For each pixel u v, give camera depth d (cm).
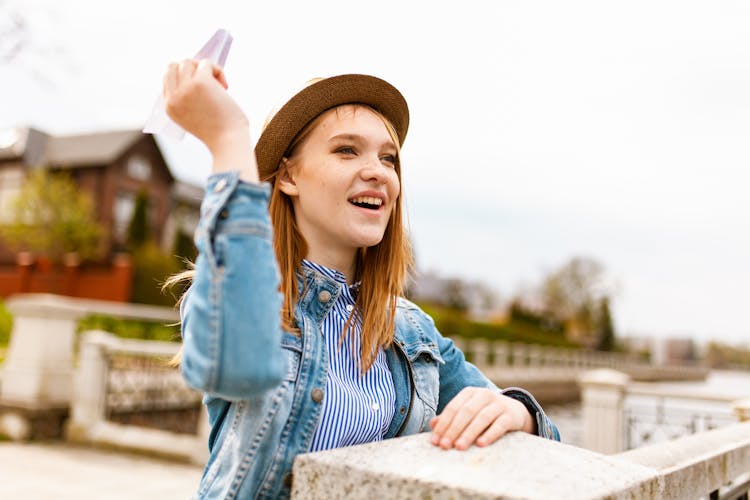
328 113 117
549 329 5119
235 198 81
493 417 94
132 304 2180
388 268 124
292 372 103
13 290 2439
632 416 625
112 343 661
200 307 76
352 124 115
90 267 2302
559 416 1562
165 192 3212
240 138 86
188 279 114
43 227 2402
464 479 75
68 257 2425
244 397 77
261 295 77
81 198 2541
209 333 74
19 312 664
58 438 647
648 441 612
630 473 86
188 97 85
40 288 2397
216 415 108
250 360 74
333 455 82
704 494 136
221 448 104
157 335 1314
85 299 2267
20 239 2489
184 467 562
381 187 114
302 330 108
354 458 81
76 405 650
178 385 758
